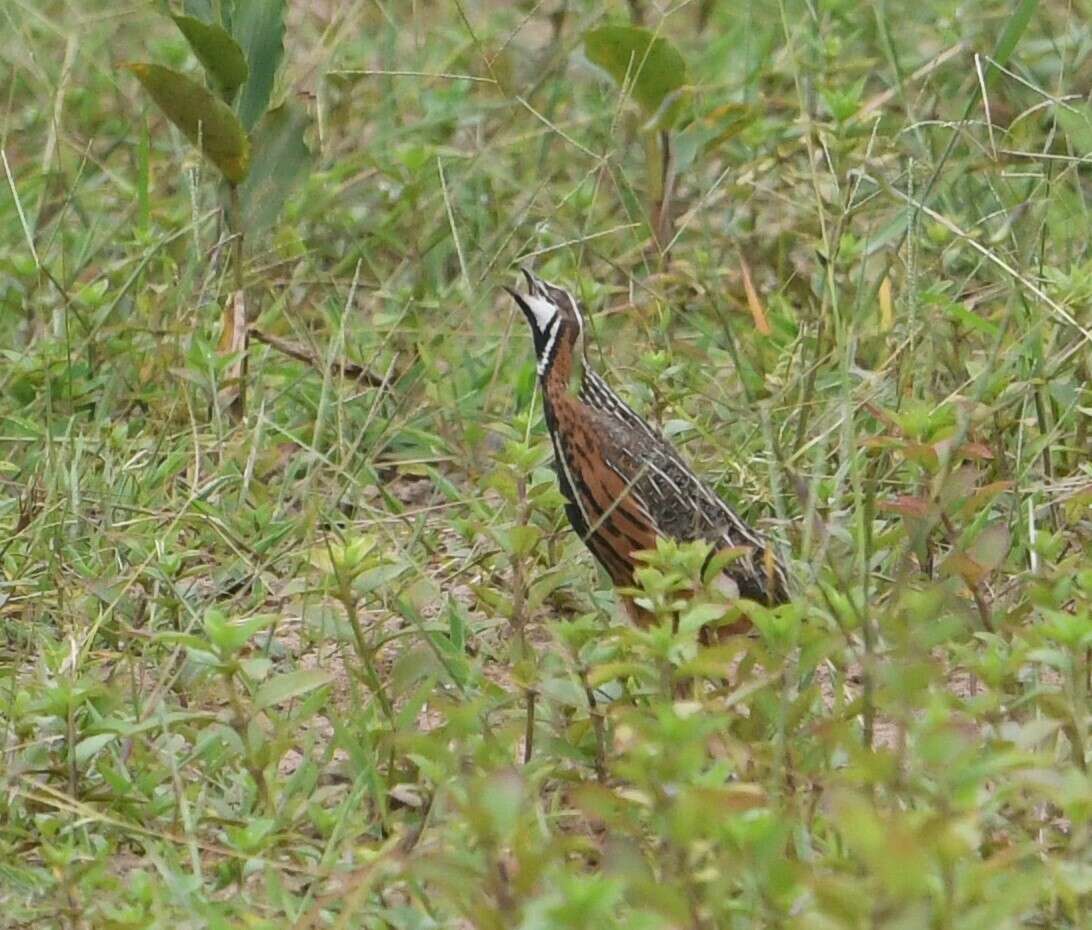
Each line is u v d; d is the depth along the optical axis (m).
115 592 10.32
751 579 10.39
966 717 7.85
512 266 14.25
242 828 7.95
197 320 13.32
